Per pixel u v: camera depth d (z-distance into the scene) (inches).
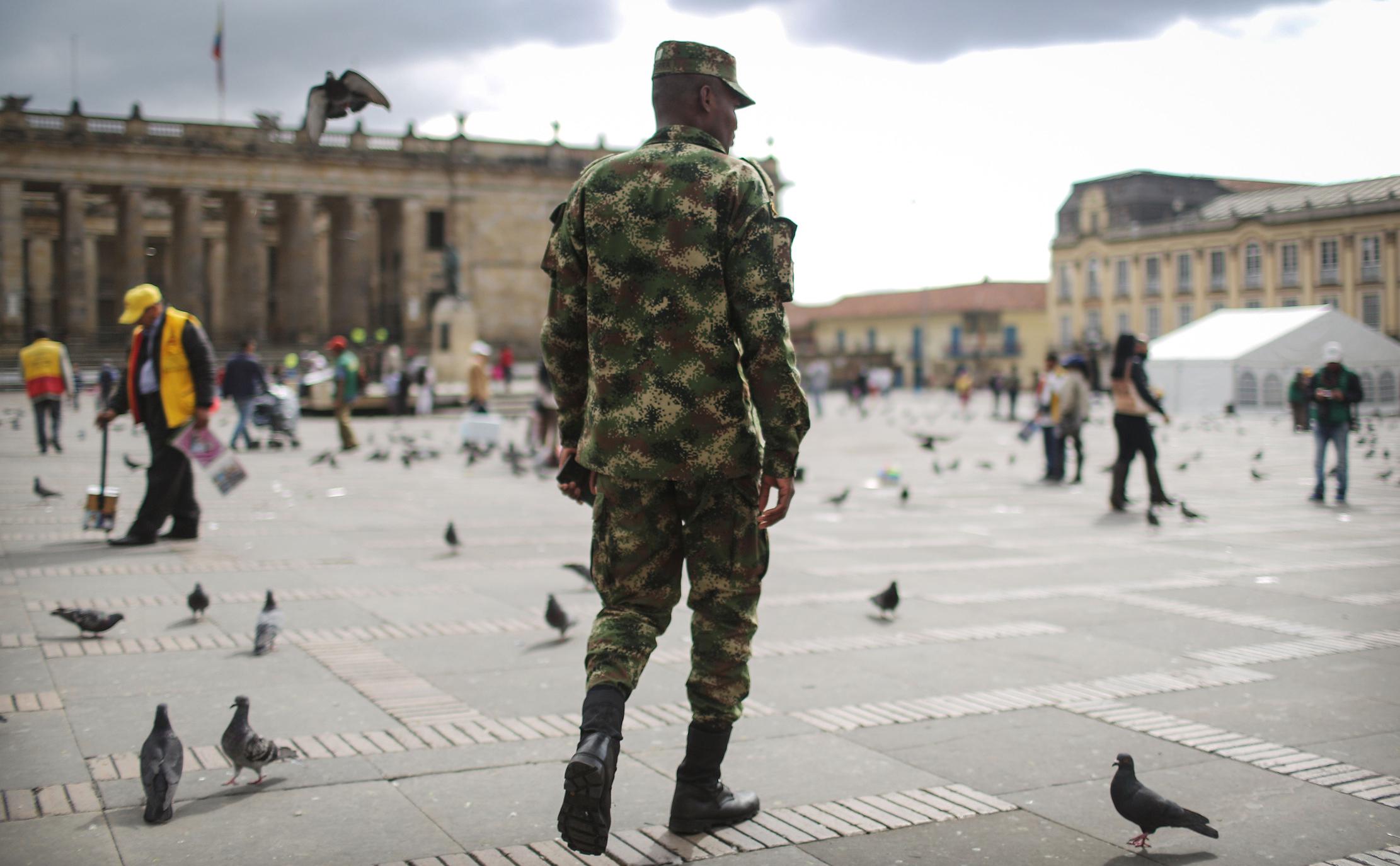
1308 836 158.9
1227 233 2819.9
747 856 150.4
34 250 3609.7
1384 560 405.7
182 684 232.1
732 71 154.3
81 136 2960.1
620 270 147.6
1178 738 202.1
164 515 424.5
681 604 319.6
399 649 264.8
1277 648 270.2
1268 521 523.5
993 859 150.2
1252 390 1839.3
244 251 3139.8
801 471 763.4
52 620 292.2
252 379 990.4
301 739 197.6
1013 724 210.4
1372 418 1674.5
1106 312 3422.7
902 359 4387.3
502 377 2236.7
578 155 3464.6
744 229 145.6
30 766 182.4
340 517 525.3
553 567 385.1
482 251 3376.0
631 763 187.9
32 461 837.8
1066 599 331.0
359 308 3245.6
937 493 660.7
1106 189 3405.5
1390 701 225.5
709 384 146.6
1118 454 556.7
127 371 426.9
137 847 151.6
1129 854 152.3
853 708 220.2
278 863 146.9
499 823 161.2
